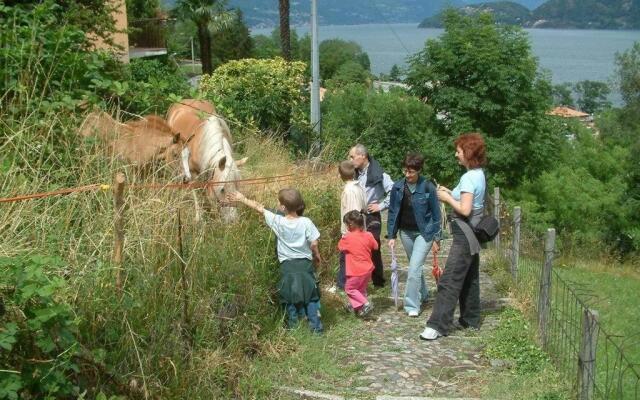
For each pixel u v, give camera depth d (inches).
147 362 174.9
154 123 288.8
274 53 2603.3
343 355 237.1
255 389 200.7
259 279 239.3
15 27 266.4
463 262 256.7
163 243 197.0
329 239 328.8
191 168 271.7
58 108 241.0
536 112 1056.8
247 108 791.1
